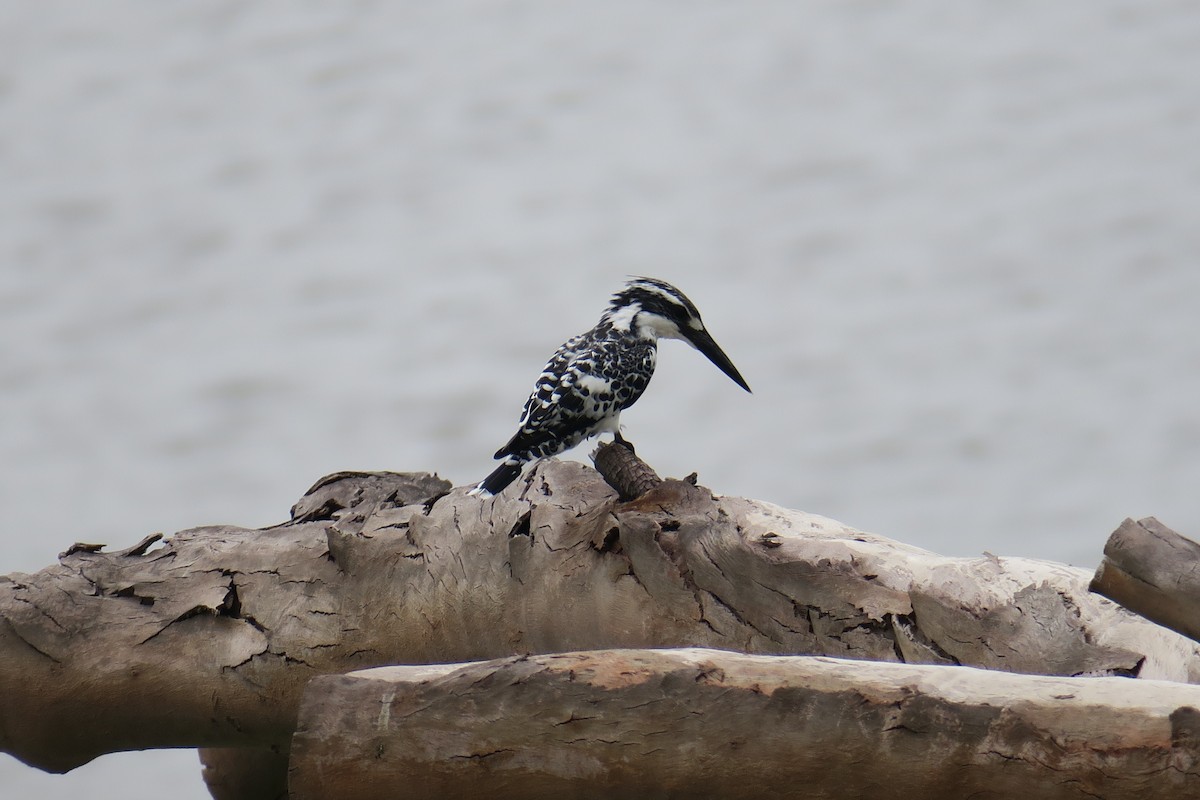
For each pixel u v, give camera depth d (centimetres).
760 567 981
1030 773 734
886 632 952
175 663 1103
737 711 775
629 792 793
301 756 807
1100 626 900
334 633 1099
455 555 1085
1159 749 712
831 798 771
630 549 1017
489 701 792
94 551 1159
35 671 1096
